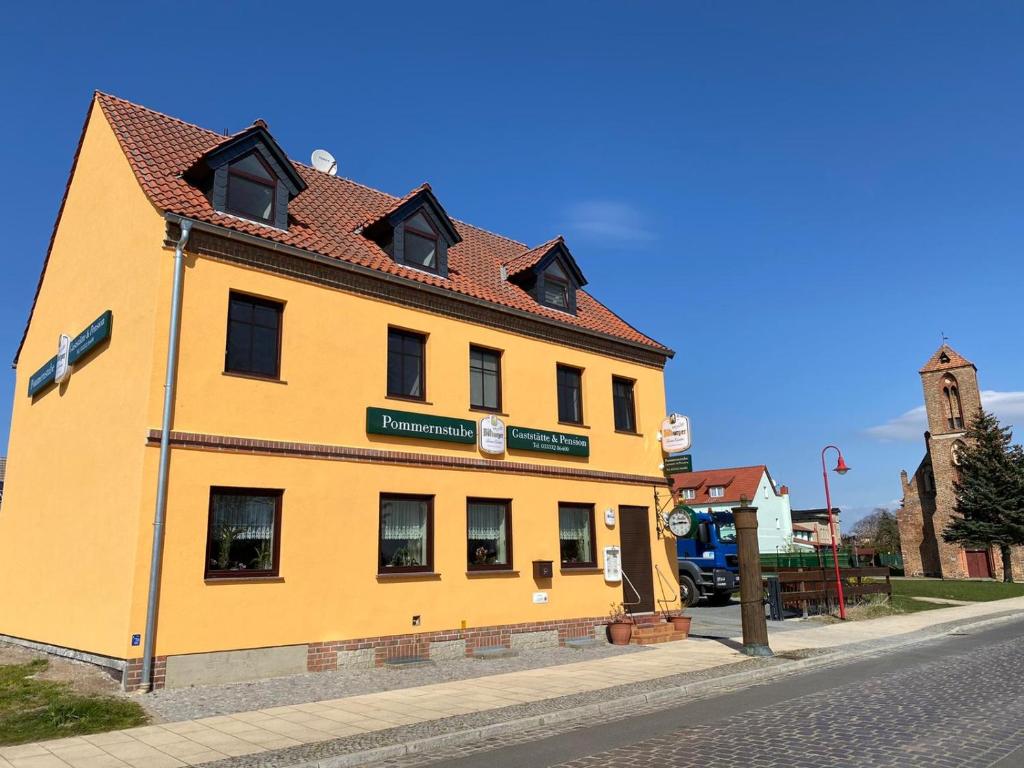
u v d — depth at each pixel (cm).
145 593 1077
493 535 1596
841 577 2427
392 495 1420
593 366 1898
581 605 1706
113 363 1272
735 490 6269
